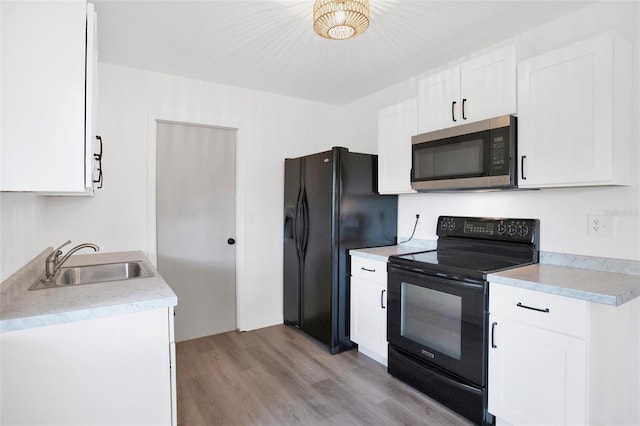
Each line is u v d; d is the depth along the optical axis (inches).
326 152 113.1
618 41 65.2
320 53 100.0
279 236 138.9
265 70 112.5
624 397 71.2
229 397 86.7
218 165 128.0
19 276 59.9
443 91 92.9
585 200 77.8
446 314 80.5
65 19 49.0
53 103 48.3
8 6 46.4
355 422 77.0
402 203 123.3
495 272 73.9
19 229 64.9
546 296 63.4
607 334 64.6
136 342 55.8
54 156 48.4
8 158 46.4
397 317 92.7
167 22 82.4
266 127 134.9
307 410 81.4
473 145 84.0
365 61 105.7
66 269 81.0
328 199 111.9
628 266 71.6
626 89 68.2
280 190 138.8
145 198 111.8
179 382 93.9
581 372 59.2
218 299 129.1
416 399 85.8
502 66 79.7
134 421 56.1
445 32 88.0
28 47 47.3
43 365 49.9
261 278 135.0
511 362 68.9
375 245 119.0
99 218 105.0
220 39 91.2
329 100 145.7
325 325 114.0
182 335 122.7
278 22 82.9
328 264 112.2
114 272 87.6
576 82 68.0
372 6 75.9
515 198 90.6
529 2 75.1
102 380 53.6
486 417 73.6
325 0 61.5
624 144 67.9
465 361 76.1
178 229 121.2
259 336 126.6
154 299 56.2
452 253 100.3
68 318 50.4
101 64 105.3
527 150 75.8
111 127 106.5
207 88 122.3
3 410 48.3
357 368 102.0
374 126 136.5
